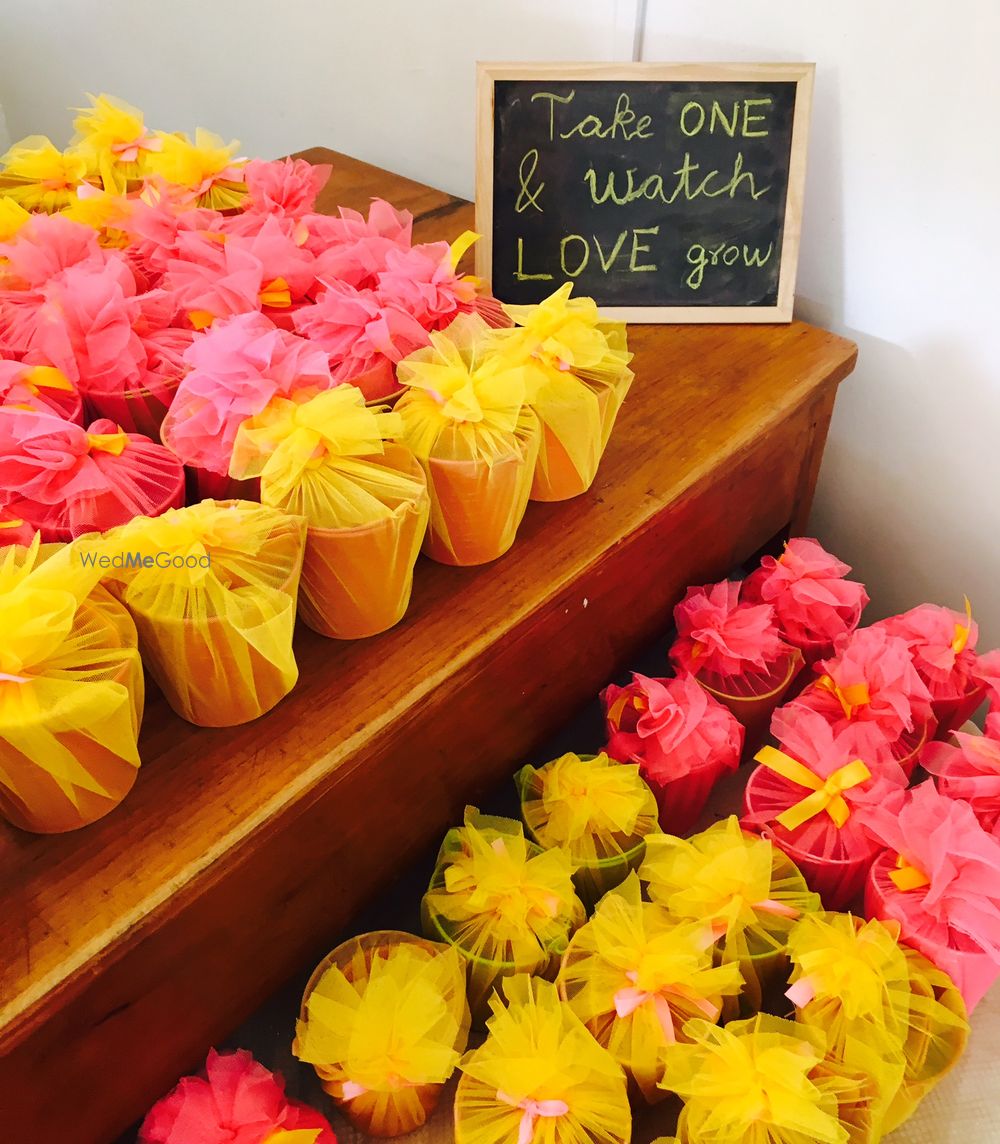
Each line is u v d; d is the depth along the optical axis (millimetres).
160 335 778
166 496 656
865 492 1126
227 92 1457
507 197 938
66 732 533
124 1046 608
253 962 684
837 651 941
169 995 621
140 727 637
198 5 1383
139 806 597
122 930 542
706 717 857
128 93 1615
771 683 939
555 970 770
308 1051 670
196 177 1021
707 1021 691
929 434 1030
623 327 841
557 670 833
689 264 972
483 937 750
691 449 852
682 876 759
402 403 713
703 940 714
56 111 1788
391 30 1186
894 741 889
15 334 761
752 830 824
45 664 545
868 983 689
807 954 704
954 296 937
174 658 588
